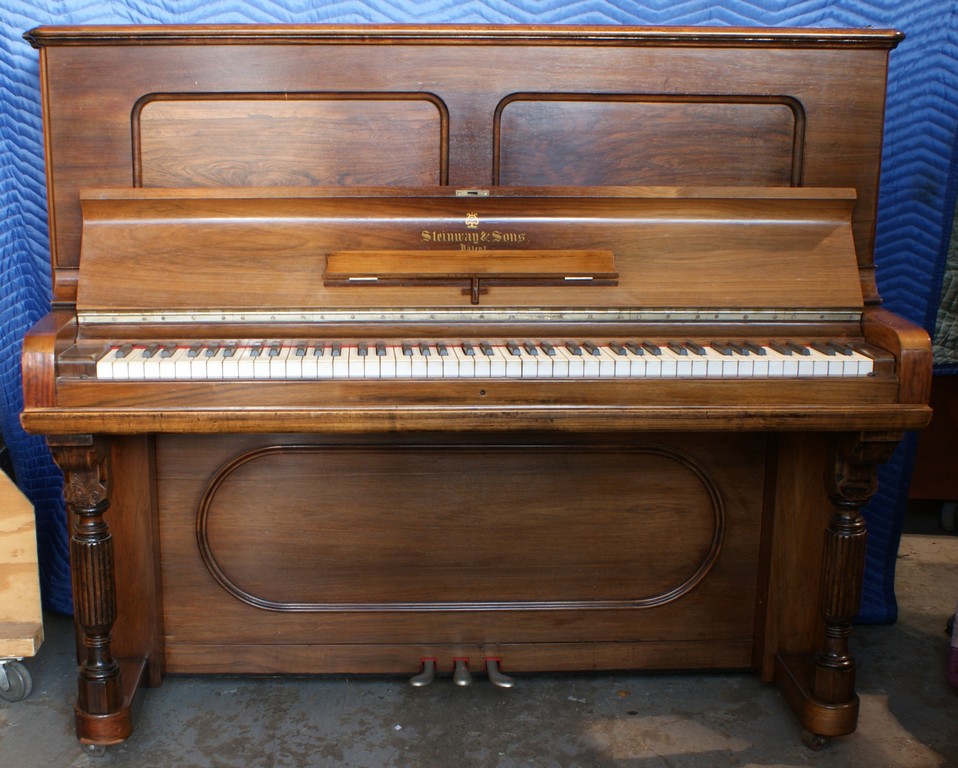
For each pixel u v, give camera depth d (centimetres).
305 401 190
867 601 288
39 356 185
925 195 280
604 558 243
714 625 249
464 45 217
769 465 238
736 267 212
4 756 218
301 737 227
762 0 271
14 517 235
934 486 356
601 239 212
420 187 212
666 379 192
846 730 221
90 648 212
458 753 222
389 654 245
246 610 241
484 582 243
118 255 204
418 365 190
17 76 260
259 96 217
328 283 206
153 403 187
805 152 224
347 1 267
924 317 288
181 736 227
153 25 212
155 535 233
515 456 235
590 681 253
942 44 272
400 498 236
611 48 220
